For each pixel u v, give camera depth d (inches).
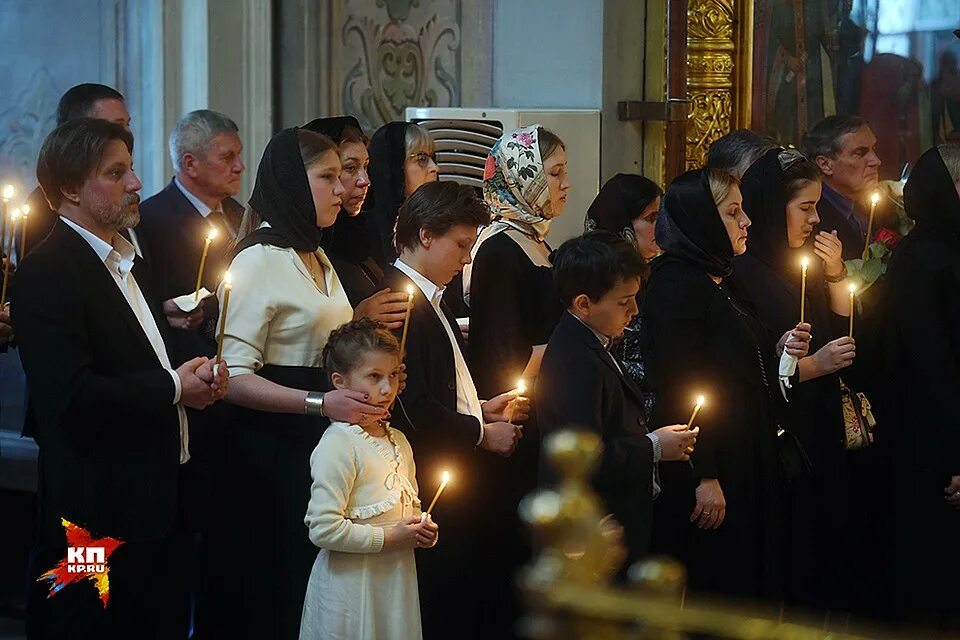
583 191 287.9
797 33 310.5
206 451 202.1
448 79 313.6
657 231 210.2
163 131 283.3
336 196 183.6
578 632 76.5
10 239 187.8
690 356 199.5
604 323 184.5
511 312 204.5
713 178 204.1
